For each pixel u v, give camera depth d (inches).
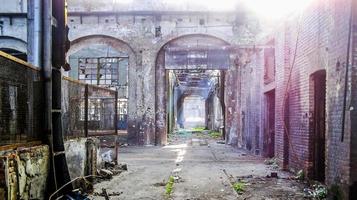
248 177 402.6
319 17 345.1
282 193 317.7
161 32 877.2
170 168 477.4
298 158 408.8
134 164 519.5
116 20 877.2
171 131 1440.7
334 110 289.4
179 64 872.9
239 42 870.4
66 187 281.7
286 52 458.0
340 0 282.4
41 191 258.1
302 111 395.9
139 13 871.7
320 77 374.9
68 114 318.3
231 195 310.0
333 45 295.0
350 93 261.1
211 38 885.2
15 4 514.9
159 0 869.2
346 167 263.4
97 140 400.8
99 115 413.7
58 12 299.6
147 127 872.9
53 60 290.0
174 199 295.9
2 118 215.3
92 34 876.6
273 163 518.3
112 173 417.4
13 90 230.5
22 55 395.2
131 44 876.6
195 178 397.4
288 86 450.9
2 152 211.5
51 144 274.4
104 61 1106.7
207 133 1464.1
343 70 273.4
